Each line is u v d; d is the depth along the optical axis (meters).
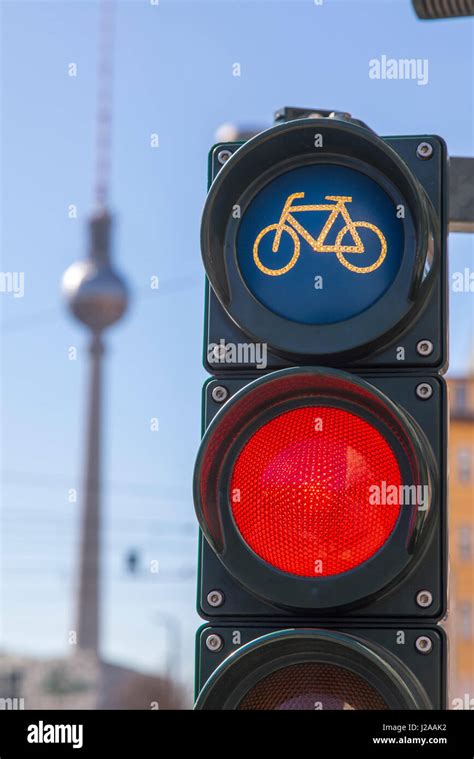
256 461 2.49
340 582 2.42
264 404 2.50
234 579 2.53
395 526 2.41
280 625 2.51
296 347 2.56
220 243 2.61
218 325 2.66
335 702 2.35
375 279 2.56
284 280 2.59
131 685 56.84
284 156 2.61
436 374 2.58
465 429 52.16
